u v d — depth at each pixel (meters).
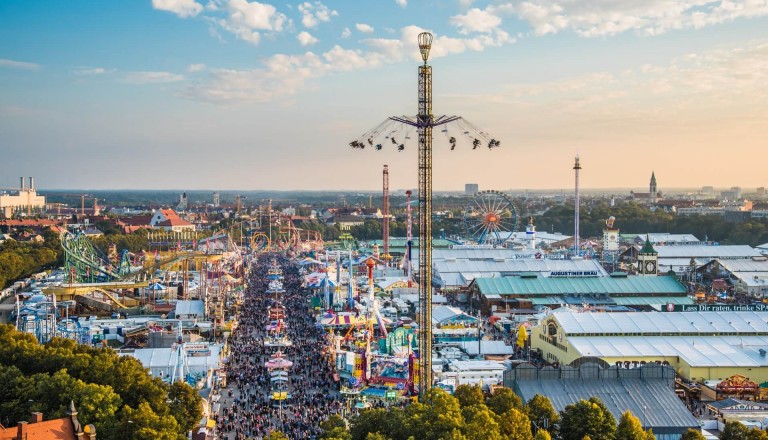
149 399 178.50
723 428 188.25
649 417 193.88
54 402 167.25
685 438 166.38
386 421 166.50
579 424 169.75
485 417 155.38
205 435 182.62
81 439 138.00
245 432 193.75
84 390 165.38
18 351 193.38
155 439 153.62
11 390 169.62
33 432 133.12
